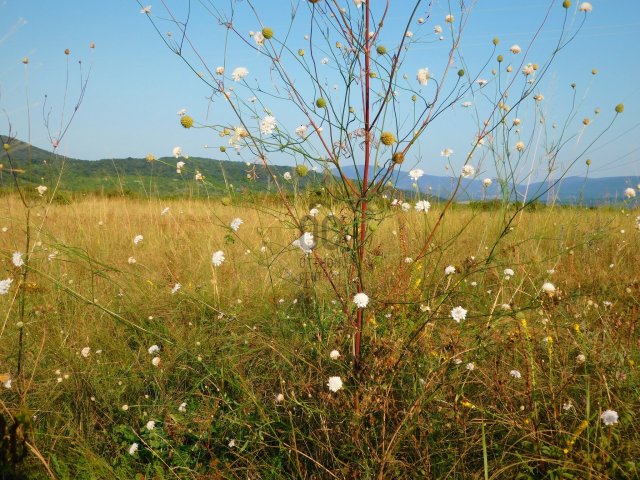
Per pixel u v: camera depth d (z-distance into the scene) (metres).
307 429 2.21
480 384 2.40
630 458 1.80
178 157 2.61
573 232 5.00
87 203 8.35
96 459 2.09
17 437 1.79
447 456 1.95
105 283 4.18
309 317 3.10
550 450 1.84
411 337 2.29
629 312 2.67
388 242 4.04
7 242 5.17
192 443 2.33
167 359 2.98
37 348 3.00
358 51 1.96
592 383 2.28
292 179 2.16
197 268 4.57
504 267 3.45
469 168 2.29
